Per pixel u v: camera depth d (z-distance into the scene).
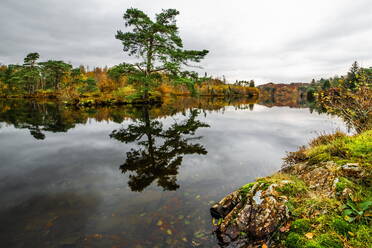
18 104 29.92
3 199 4.12
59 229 3.18
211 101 46.41
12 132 10.90
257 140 9.20
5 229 3.18
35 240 2.94
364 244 1.94
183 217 3.48
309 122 14.38
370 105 5.96
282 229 2.53
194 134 10.62
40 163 6.28
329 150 4.34
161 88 48.75
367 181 2.88
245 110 25.38
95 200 4.06
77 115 17.89
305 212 2.64
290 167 4.77
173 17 24.23
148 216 3.51
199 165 6.05
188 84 23.67
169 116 18.12
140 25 22.86
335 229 2.22
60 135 10.28
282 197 3.00
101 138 9.69
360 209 2.39
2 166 6.03
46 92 54.75
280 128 12.16
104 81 35.97
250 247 2.60
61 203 3.96
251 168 5.77
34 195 4.28
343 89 6.52
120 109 23.16
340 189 2.83
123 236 3.02
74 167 5.95
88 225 3.27
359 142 4.18
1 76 59.38
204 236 3.01
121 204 3.90
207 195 4.23
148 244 2.86
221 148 7.93
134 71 24.84
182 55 23.03
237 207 3.27
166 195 4.25
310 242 2.14
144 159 6.64
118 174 5.41
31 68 57.78
